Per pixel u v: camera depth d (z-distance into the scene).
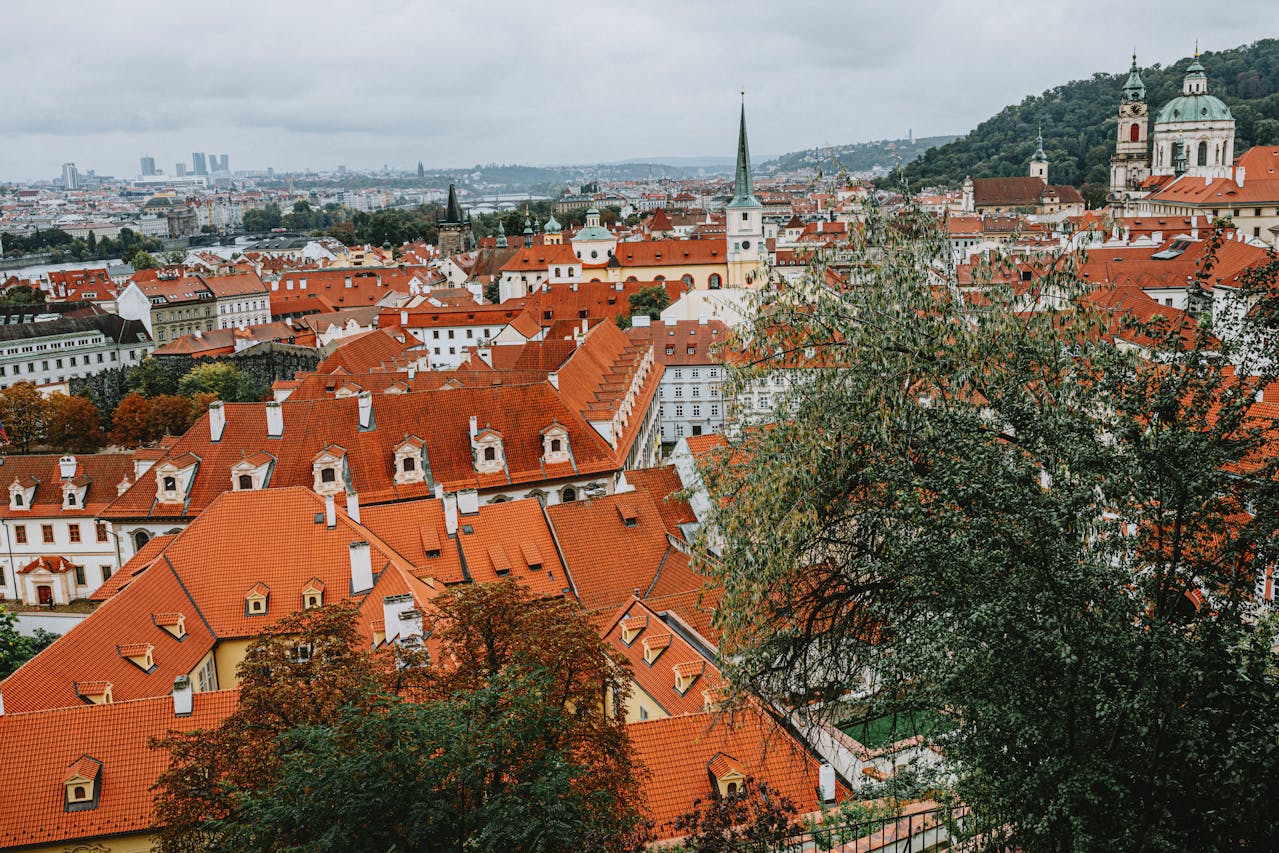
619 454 100.62
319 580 66.56
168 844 38.62
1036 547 23.45
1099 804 23.08
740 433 34.75
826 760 44.97
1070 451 24.70
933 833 31.05
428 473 92.00
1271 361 25.19
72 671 53.62
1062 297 33.03
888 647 30.52
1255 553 23.41
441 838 31.92
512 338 197.50
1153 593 23.56
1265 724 22.59
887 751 35.69
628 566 75.50
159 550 74.00
